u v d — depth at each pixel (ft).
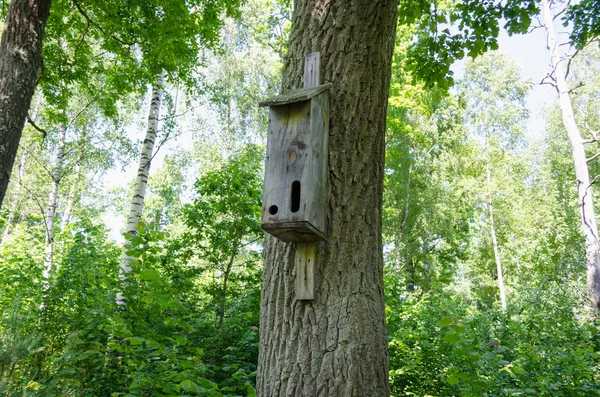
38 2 15.75
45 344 16.51
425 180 55.62
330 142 8.86
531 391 15.06
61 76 24.40
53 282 22.30
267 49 54.70
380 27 9.48
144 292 14.20
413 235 53.11
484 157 66.59
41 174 53.98
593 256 36.91
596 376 18.37
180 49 25.84
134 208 26.86
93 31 25.39
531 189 68.03
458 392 17.85
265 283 8.79
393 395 20.39
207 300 24.07
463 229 62.95
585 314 35.24
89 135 44.86
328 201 8.57
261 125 51.93
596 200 61.87
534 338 21.65
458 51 17.11
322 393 7.61
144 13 23.80
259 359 8.48
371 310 8.29
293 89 8.95
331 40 9.28
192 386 10.51
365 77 9.18
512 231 63.26
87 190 60.34
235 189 24.41
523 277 56.49
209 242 24.62
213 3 26.84
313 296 8.06
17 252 31.60
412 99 43.65
